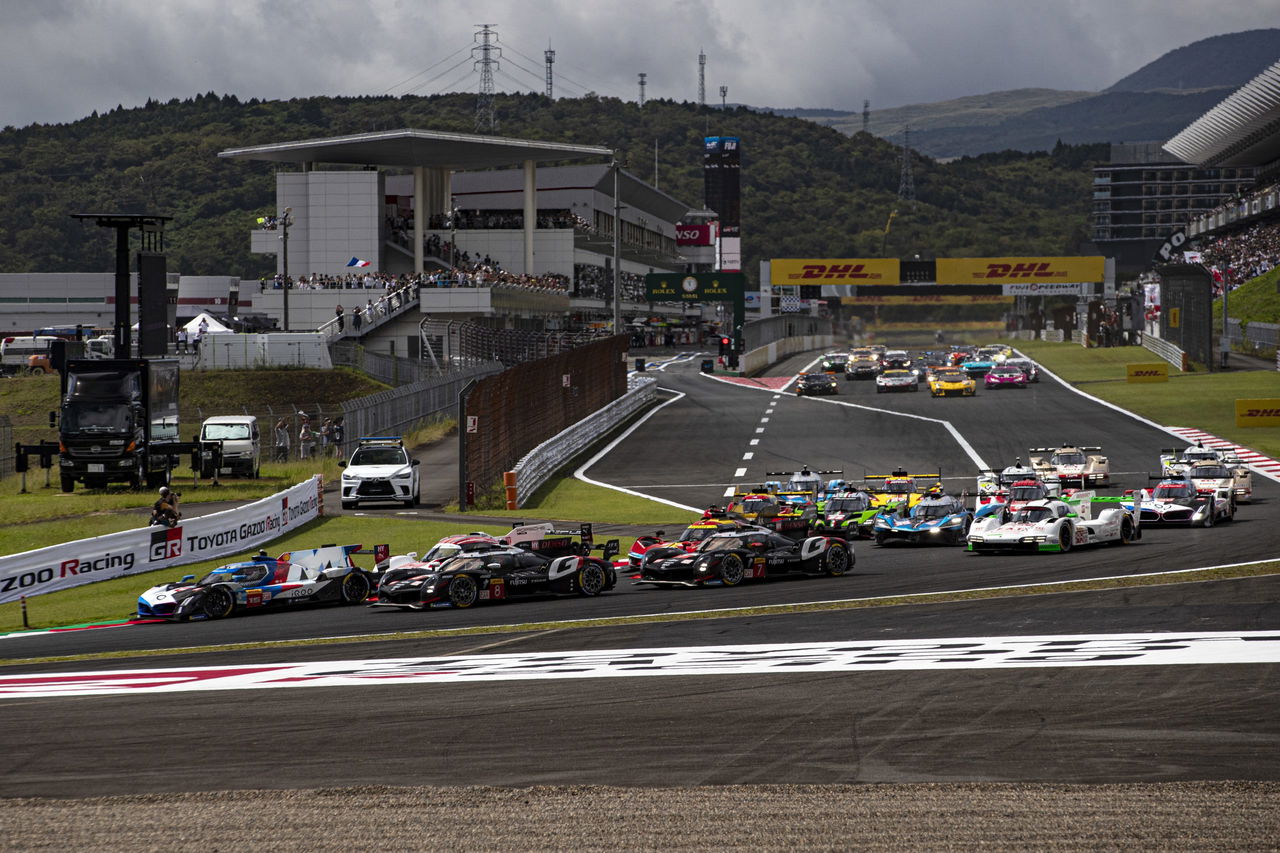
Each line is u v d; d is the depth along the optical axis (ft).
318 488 331.16
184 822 83.92
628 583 223.30
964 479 382.22
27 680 142.92
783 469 422.00
